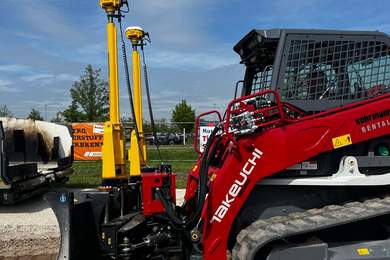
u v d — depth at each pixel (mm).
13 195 7715
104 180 5316
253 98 4137
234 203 3854
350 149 4047
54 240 6027
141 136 7160
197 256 4125
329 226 3645
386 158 3979
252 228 3865
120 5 5219
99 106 31500
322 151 3828
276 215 4109
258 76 4961
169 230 4430
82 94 31219
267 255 3787
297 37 4078
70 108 31391
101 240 4316
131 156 6668
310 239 3791
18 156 10453
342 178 3912
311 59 4086
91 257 4367
